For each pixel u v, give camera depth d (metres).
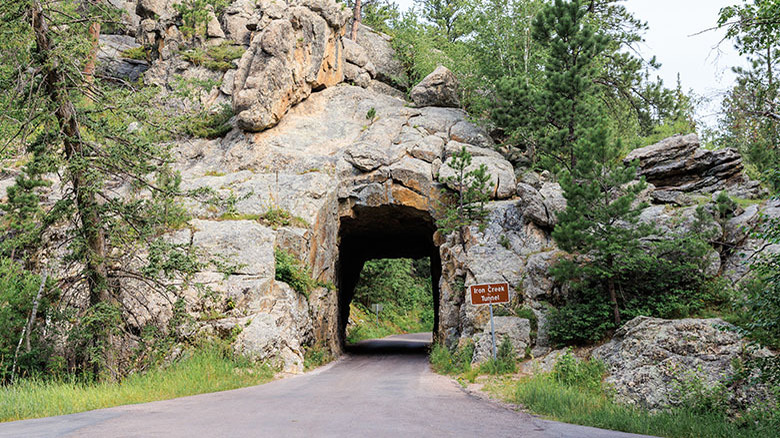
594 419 9.20
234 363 17.03
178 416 8.34
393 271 52.47
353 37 40.28
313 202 25.53
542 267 20.55
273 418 8.16
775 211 18.06
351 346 34.38
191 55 36.03
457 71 37.31
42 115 14.66
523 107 25.83
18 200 16.19
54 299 17.94
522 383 14.29
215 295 17.42
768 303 9.30
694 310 17.00
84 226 16.00
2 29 13.92
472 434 7.02
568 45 24.73
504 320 19.62
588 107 24.78
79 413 8.84
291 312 20.06
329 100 32.00
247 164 28.28
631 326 16.16
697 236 17.83
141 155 16.25
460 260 23.14
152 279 16.67
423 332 55.09
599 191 17.53
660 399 13.09
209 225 21.55
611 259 17.61
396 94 37.69
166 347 16.36
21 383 13.73
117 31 42.53
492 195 25.84
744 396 11.88
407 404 10.38
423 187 27.19
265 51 29.75
